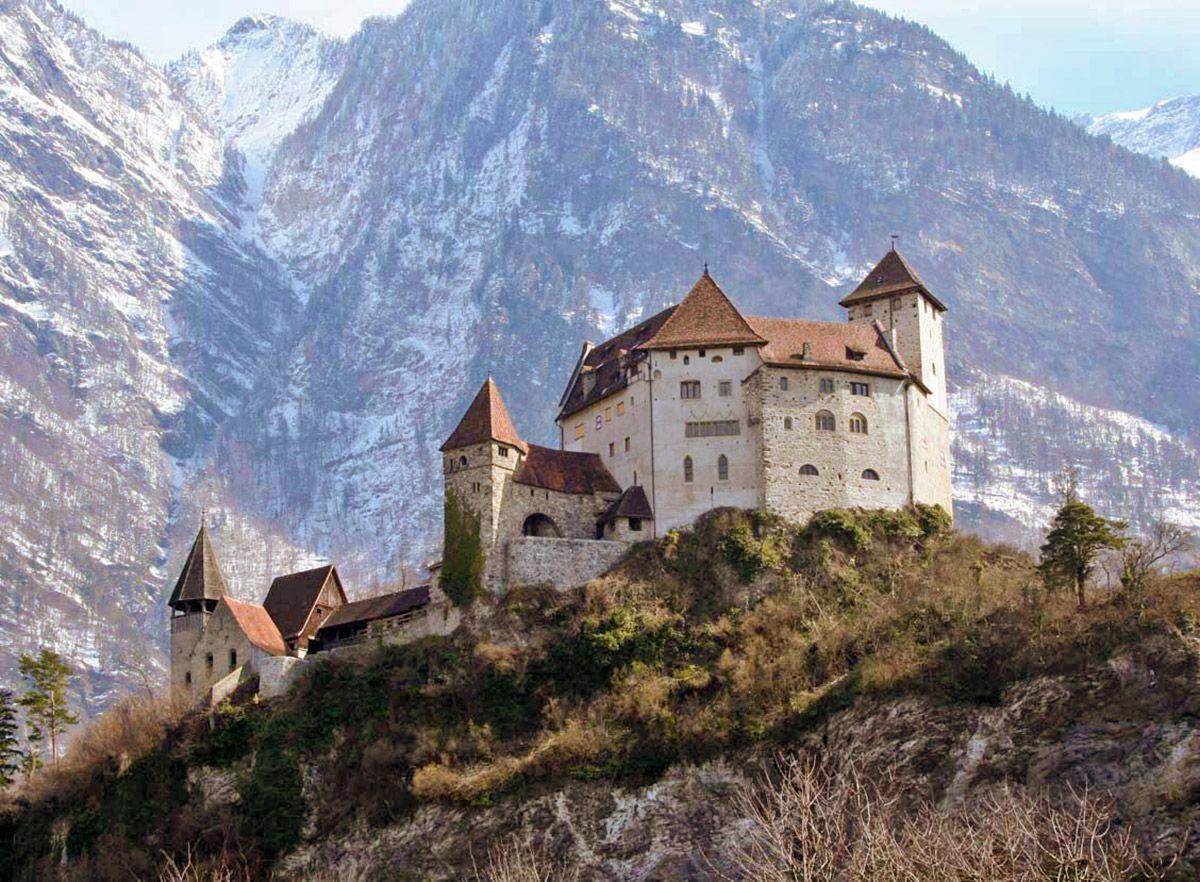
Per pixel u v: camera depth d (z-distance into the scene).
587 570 129.75
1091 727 103.38
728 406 134.38
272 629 132.75
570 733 115.94
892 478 135.50
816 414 134.12
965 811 98.25
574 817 112.06
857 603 125.00
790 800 76.19
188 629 134.62
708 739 113.56
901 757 107.50
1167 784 97.69
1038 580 122.06
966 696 109.62
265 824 117.56
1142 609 110.44
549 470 135.12
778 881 69.94
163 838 118.25
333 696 123.62
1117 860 76.25
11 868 122.19
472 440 131.75
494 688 121.44
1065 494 196.38
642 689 118.50
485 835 112.50
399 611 133.88
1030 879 68.38
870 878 67.88
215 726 123.00
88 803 123.19
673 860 109.25
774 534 129.75
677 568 128.75
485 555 128.75
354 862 114.75
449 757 117.44
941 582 125.44
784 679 117.19
